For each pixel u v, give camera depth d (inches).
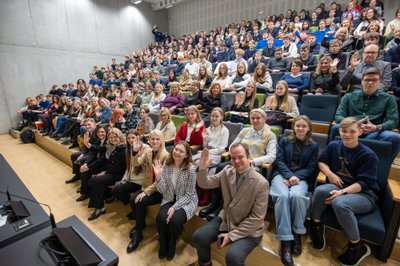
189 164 64.5
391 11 212.2
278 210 53.2
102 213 84.7
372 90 70.3
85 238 38.4
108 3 313.4
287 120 92.4
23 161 147.1
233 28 264.4
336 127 70.9
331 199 50.8
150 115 135.0
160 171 68.6
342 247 55.2
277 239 51.9
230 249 47.4
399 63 100.7
